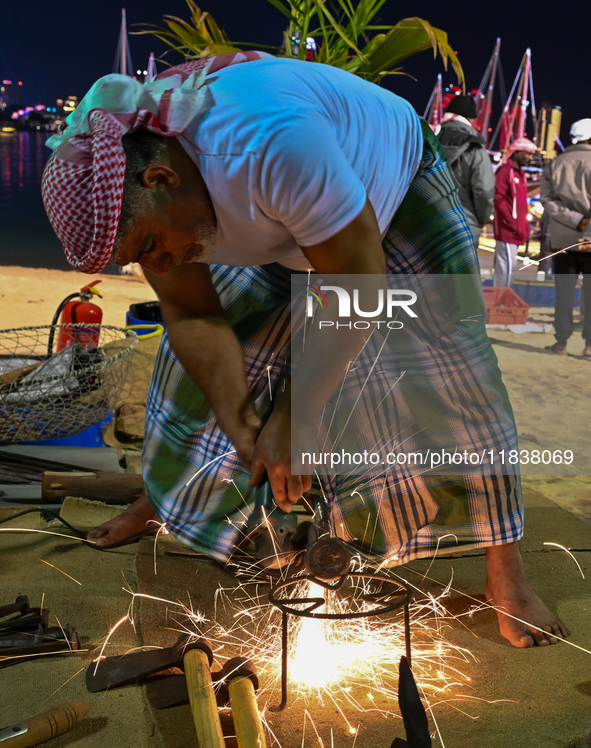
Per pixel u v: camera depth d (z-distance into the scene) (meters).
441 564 2.31
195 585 2.09
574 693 1.66
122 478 2.64
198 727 1.39
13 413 2.75
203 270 1.89
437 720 1.55
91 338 3.49
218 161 1.45
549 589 2.14
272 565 1.85
